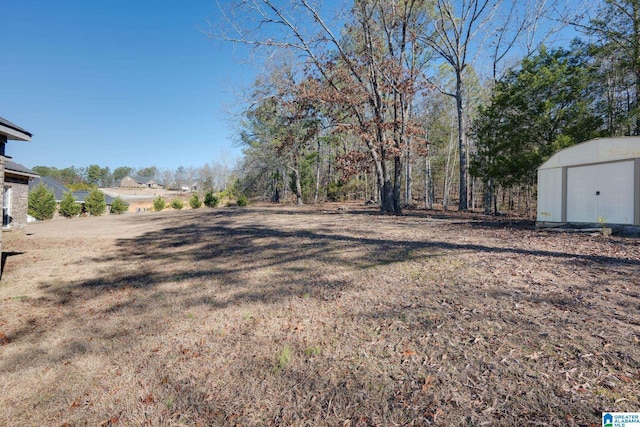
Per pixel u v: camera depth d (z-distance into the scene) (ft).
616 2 40.70
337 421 6.88
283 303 13.64
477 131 51.60
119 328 12.73
